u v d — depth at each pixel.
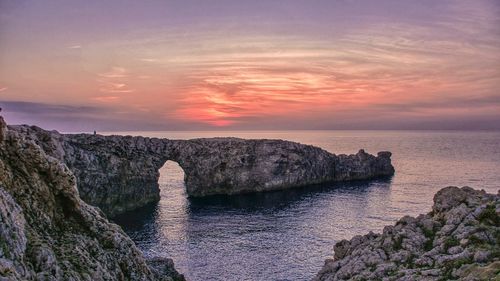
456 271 42.59
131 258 47.06
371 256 53.31
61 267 35.28
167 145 186.50
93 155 146.62
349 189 193.50
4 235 30.39
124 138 169.12
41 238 37.34
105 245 45.28
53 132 140.88
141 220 133.12
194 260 93.62
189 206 157.12
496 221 49.34
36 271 32.38
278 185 196.62
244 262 92.12
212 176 187.00
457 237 49.28
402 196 173.00
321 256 95.88
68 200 44.50
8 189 38.41
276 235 114.06
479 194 57.72
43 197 41.59
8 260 28.48
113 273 42.31
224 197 177.62
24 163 41.66
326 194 181.12
